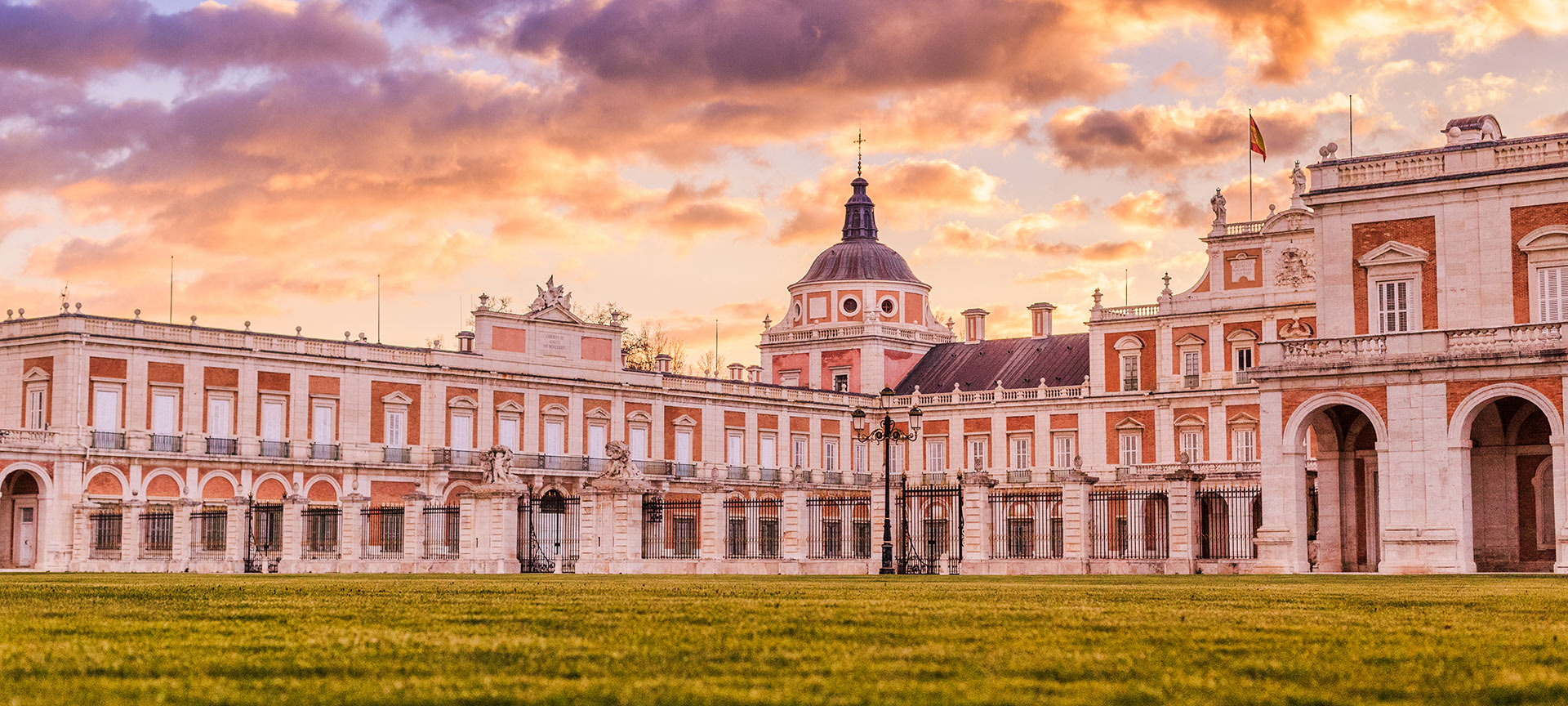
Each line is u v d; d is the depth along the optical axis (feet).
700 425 325.83
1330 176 173.99
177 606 74.13
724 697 37.27
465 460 287.89
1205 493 172.86
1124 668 43.09
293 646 49.62
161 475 252.42
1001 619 62.34
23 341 250.57
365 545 208.64
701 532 194.08
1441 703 36.68
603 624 59.41
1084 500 173.27
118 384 249.75
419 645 50.08
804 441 344.90
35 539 245.24
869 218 391.65
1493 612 69.46
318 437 271.49
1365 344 164.76
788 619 62.18
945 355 366.22
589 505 192.65
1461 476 158.40
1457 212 167.02
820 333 367.45
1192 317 306.35
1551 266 162.20
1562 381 153.58
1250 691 38.50
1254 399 297.33
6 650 47.65
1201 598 84.07
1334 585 109.81
